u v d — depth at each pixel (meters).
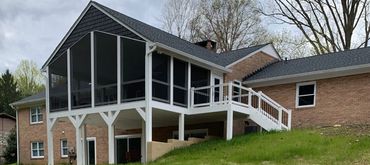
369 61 18.48
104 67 17.83
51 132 19.50
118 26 17.69
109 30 17.97
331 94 19.38
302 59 23.34
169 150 16.50
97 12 18.50
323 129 17.42
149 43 16.47
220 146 15.77
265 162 12.62
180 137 17.94
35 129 27.47
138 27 18.22
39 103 27.20
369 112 18.17
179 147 16.91
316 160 12.26
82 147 19.72
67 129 25.83
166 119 19.94
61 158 25.94
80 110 18.30
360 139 14.25
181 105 18.08
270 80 21.02
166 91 17.41
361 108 18.42
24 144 28.02
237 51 24.53
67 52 19.22
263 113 18.47
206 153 14.87
